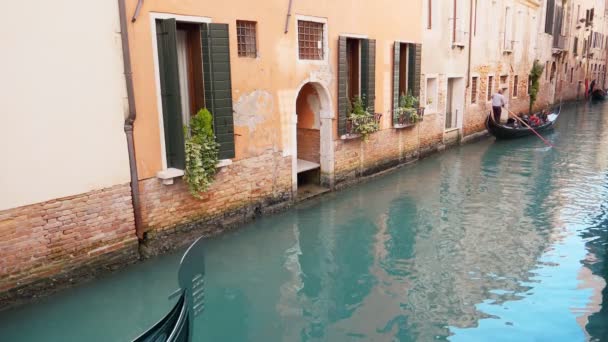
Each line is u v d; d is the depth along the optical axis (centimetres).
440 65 1379
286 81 829
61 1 518
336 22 926
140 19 599
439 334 502
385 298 579
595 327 506
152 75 620
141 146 619
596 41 3684
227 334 507
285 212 866
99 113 566
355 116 1002
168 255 662
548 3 2377
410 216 862
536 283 607
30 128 508
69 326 507
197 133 687
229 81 708
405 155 1244
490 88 1820
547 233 776
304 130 1006
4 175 493
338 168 1002
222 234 748
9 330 493
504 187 1053
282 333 509
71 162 546
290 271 648
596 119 2338
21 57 493
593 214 863
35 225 523
